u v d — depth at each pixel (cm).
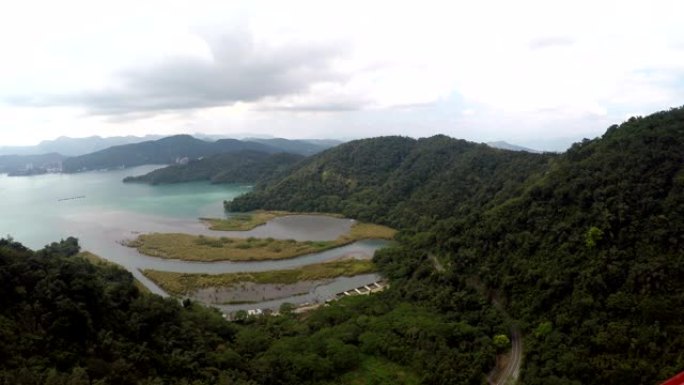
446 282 14562
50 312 8681
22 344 7744
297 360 10731
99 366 8119
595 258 11469
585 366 9225
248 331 12612
